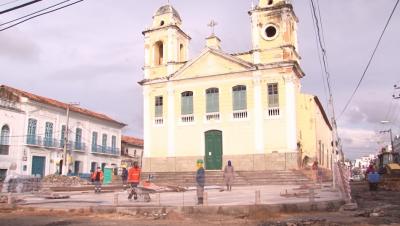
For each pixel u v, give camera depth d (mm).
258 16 32562
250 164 30859
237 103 32312
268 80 31406
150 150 34750
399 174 30188
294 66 30812
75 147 45750
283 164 29922
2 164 36156
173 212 13758
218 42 34344
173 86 34688
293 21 33531
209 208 13773
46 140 41562
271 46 31875
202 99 33500
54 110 43000
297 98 32531
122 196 20641
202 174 14859
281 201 15391
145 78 36062
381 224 11039
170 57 35344
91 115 48531
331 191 20812
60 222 11906
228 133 32156
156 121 35094
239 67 32625
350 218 12352
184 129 33750
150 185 23109
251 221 12039
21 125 38562
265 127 30984
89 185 29531
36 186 25109
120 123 55375
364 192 24422
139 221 12203
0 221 12133
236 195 19141
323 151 44312
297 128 31266
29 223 11680
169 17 36156
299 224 11164
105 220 12484
